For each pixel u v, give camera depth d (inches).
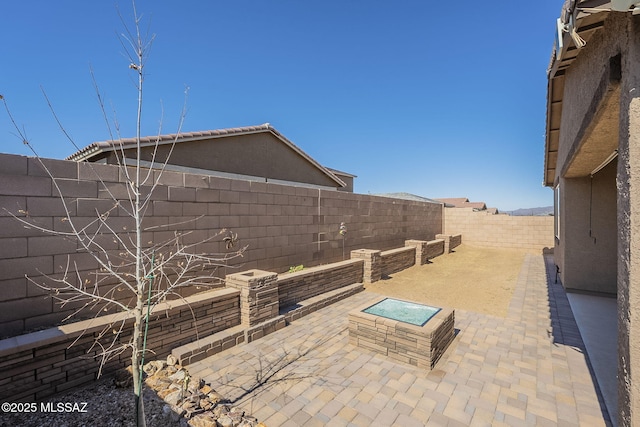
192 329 195.3
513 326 249.9
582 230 345.7
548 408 145.2
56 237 166.2
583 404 147.9
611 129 149.7
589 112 140.6
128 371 160.7
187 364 181.3
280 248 312.5
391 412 141.7
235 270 265.4
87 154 320.2
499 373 176.1
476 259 602.5
